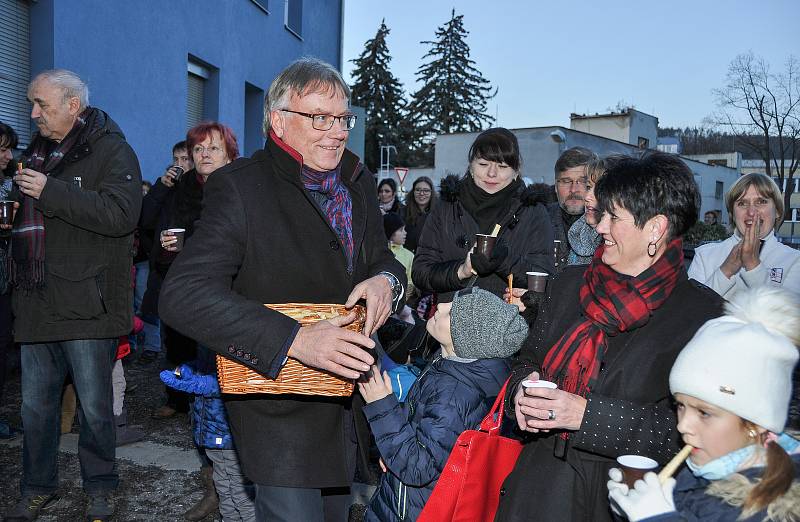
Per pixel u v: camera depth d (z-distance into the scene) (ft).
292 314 6.23
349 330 5.91
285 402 6.66
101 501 11.19
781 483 4.55
